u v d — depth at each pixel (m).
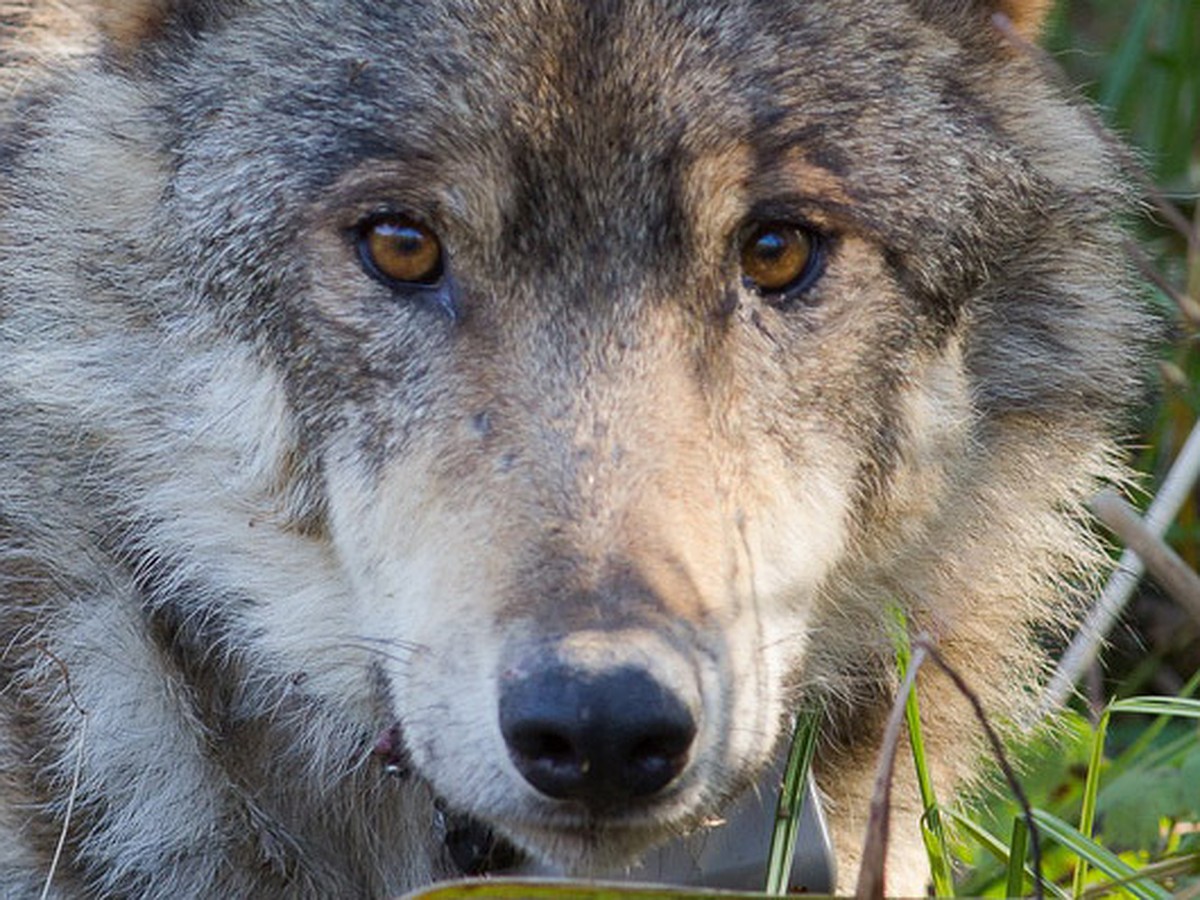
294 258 7.38
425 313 7.20
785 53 7.30
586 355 6.90
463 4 7.31
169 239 7.81
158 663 7.97
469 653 6.37
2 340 8.24
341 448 7.33
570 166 7.04
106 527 8.05
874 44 7.55
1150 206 9.24
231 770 7.98
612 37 7.15
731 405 7.03
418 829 8.09
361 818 8.16
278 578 7.83
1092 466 8.74
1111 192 8.54
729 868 7.53
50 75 8.55
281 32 7.71
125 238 7.97
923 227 7.51
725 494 6.79
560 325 6.98
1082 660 8.91
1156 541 6.64
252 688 8.04
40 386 8.05
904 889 8.52
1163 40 11.95
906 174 7.46
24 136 8.55
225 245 7.59
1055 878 8.69
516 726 6.07
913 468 7.78
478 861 7.77
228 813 7.93
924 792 7.52
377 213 7.21
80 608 8.02
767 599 6.89
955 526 8.23
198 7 8.08
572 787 6.12
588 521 6.39
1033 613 8.81
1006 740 8.84
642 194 7.05
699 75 7.15
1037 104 8.30
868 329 7.40
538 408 6.79
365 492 7.23
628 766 6.05
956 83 7.88
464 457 6.79
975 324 8.09
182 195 7.76
